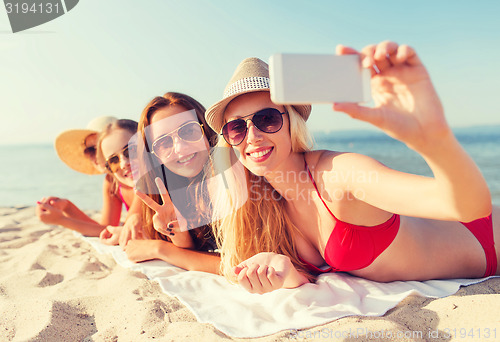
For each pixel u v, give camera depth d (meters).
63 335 0.72
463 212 0.48
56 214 1.46
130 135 1.30
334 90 0.45
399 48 0.42
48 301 0.81
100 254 1.23
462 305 0.69
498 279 0.87
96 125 1.77
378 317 0.70
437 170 0.46
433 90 0.42
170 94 1.07
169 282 0.93
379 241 0.78
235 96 0.76
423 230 0.85
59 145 1.70
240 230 0.90
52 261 1.19
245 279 0.73
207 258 1.03
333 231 0.79
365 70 0.45
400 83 0.43
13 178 5.94
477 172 0.46
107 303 0.84
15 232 1.62
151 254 1.07
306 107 0.78
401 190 0.58
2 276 1.07
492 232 0.88
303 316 0.71
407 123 0.43
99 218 2.00
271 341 0.64
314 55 0.46
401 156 7.47
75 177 5.68
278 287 0.73
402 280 0.87
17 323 0.75
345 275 0.90
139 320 0.74
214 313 0.76
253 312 0.76
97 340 0.70
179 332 0.68
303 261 0.91
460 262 0.87
